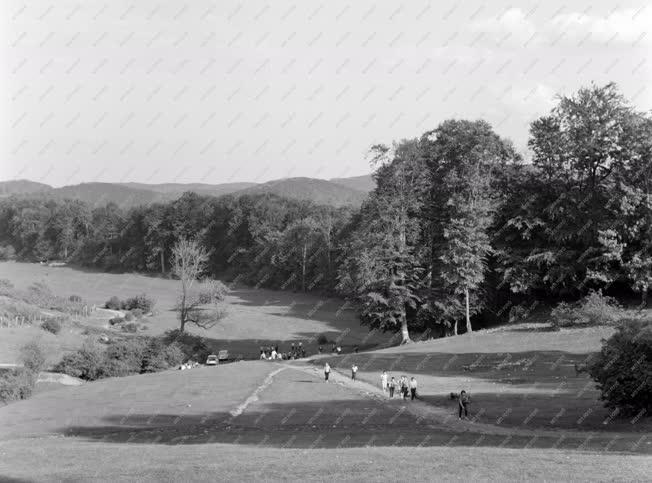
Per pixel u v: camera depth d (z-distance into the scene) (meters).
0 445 39.19
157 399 54.53
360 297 96.38
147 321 137.88
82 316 133.50
